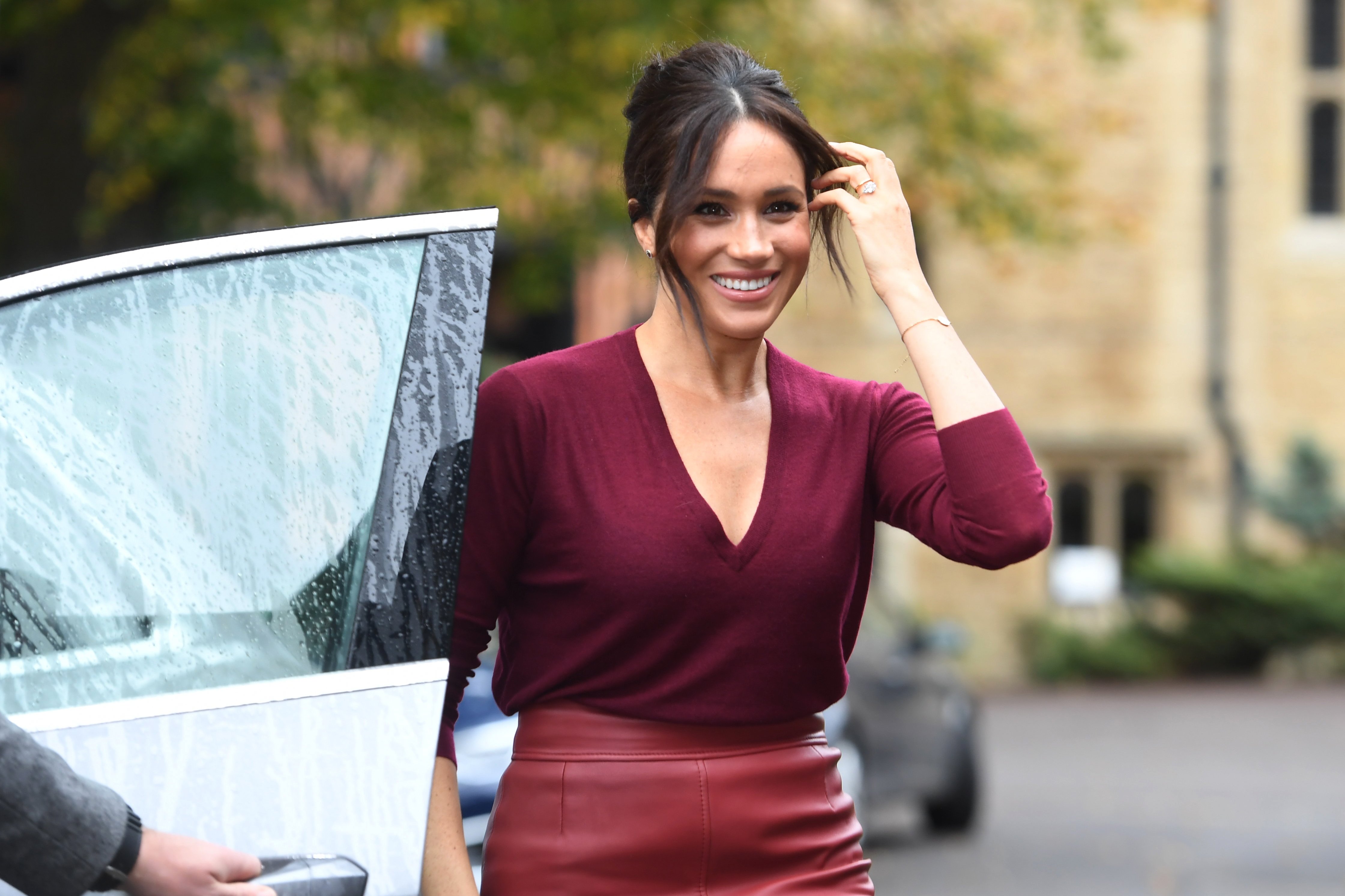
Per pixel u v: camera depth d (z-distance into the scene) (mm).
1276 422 27969
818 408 3230
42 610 2670
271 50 14547
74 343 2762
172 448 2756
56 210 13672
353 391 2812
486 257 2910
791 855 3084
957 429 3113
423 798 2684
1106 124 23906
